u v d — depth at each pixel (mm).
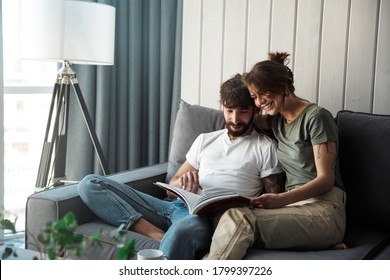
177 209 2203
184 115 2613
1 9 2949
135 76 3316
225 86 2232
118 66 3309
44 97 3354
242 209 1820
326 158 1981
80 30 2670
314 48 2564
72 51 2666
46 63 3320
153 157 3410
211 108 2736
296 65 2629
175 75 3311
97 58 2750
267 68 2033
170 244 1764
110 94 3295
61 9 2617
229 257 1688
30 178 3373
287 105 2094
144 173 2531
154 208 2232
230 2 2822
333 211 1912
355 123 2186
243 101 2188
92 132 2912
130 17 3262
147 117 3449
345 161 2172
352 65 2461
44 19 2617
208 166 2275
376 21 2383
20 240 3076
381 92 2398
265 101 2062
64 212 2064
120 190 2168
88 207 2170
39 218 2078
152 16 3297
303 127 2049
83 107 2881
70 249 1063
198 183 2207
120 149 3359
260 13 2725
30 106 3309
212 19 2900
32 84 3273
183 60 3045
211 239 1901
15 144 3287
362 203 2117
